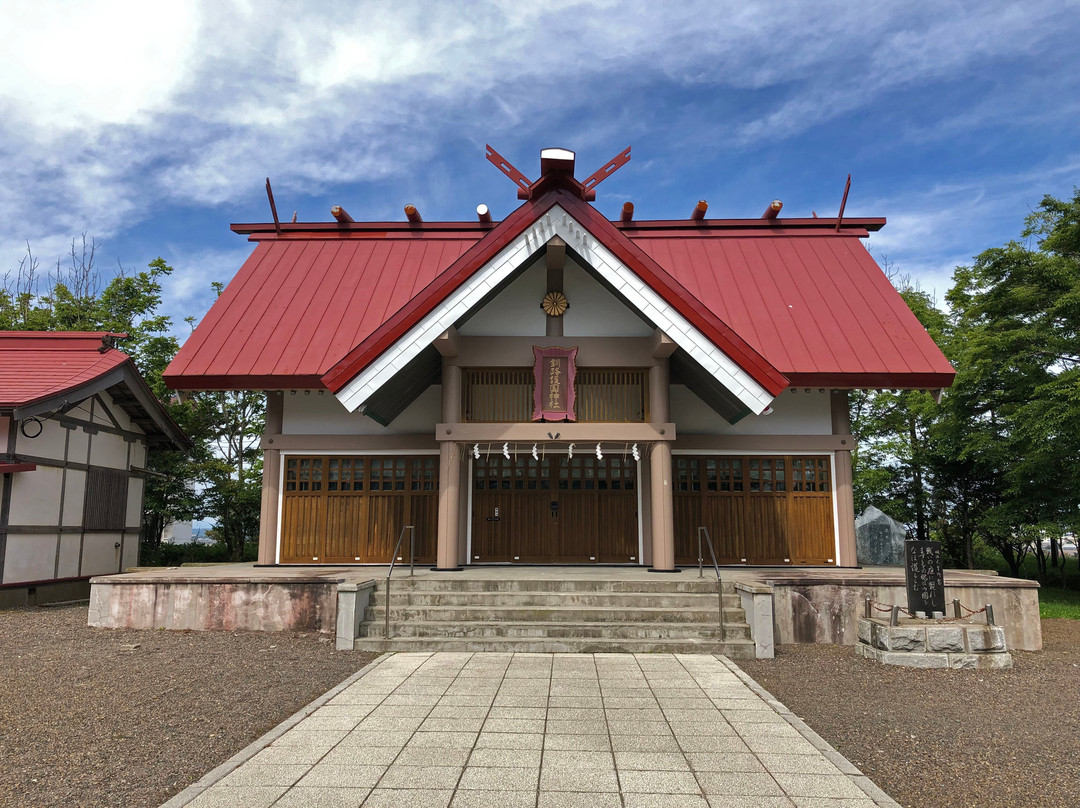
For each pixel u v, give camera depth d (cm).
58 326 2111
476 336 1232
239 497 2108
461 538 1309
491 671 767
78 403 1459
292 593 974
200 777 494
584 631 898
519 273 1178
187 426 2217
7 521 1308
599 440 1160
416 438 1324
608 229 1045
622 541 1317
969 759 540
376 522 1327
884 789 484
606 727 582
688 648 870
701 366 1052
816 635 950
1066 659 898
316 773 481
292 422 1348
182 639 921
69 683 725
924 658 827
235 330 1349
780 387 995
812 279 1467
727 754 522
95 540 1556
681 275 1480
